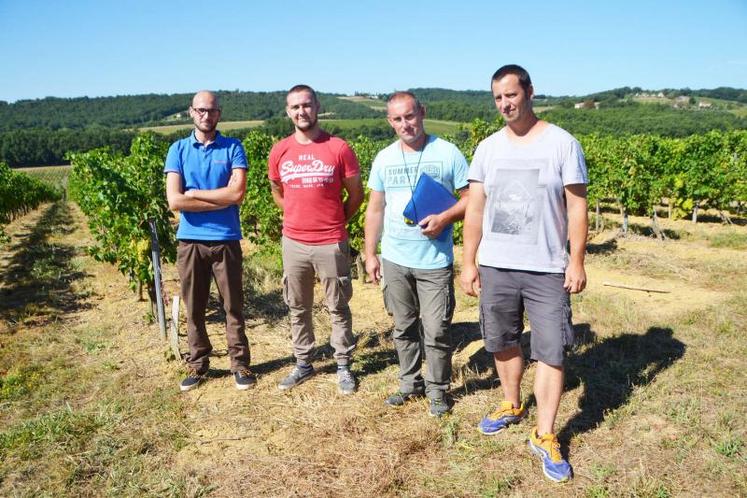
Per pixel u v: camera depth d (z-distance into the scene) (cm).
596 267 806
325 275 387
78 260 988
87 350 511
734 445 306
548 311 292
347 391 398
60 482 303
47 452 332
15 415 383
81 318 622
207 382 430
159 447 337
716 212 1585
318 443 335
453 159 338
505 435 334
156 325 582
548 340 292
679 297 624
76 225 1798
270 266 848
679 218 1402
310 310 414
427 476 298
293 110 362
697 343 462
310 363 429
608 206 1777
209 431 355
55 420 366
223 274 397
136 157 743
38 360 486
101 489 299
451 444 326
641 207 1355
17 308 663
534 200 288
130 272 651
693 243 1023
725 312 539
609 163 1369
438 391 360
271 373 443
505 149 297
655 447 313
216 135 395
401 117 326
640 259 820
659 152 1456
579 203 280
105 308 664
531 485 288
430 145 341
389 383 412
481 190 314
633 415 350
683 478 285
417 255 340
